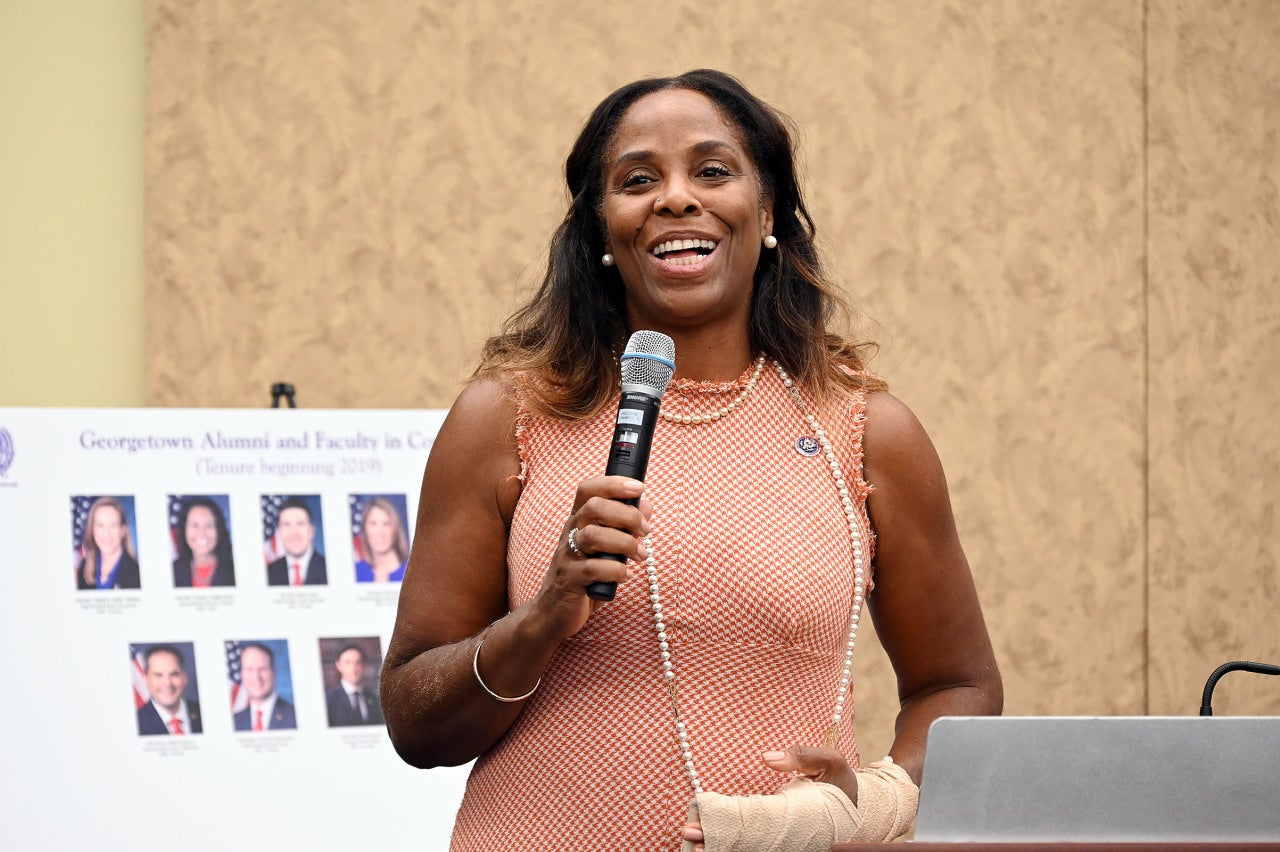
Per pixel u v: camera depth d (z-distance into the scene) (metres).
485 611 4.08
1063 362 10.26
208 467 6.85
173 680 6.64
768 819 3.36
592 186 4.26
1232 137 10.56
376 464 6.99
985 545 10.11
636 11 9.80
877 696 9.81
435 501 4.09
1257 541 10.52
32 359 9.17
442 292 9.55
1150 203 10.43
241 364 9.31
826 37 10.01
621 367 3.72
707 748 3.72
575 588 3.41
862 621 9.84
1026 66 10.26
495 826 3.82
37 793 6.41
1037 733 3.01
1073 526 10.23
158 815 6.50
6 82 9.19
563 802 3.74
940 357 10.08
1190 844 2.89
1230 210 10.55
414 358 9.50
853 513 4.03
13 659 6.52
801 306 4.27
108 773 6.50
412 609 4.03
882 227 10.02
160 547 6.75
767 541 3.84
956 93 10.16
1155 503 10.36
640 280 4.05
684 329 4.12
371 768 6.71
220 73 9.33
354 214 9.48
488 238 9.61
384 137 9.52
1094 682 10.21
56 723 6.50
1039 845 2.90
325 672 6.76
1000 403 10.16
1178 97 10.49
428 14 9.59
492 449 4.07
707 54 9.86
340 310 9.45
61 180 9.25
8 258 9.15
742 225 4.00
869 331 9.95
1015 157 10.23
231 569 6.79
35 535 6.64
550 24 9.72
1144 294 10.42
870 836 3.49
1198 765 3.02
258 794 6.59
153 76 9.25
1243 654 10.46
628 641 3.77
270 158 9.38
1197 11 10.54
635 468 3.41
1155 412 10.39
